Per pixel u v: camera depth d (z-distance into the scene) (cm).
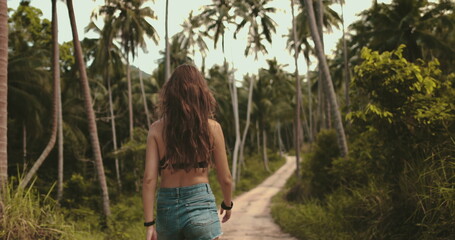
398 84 565
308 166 1577
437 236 452
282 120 4822
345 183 1036
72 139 2631
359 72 577
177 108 193
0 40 477
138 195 2508
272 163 5444
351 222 695
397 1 2411
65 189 1819
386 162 600
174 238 192
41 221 445
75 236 494
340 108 662
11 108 2173
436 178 466
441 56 2386
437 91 595
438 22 2338
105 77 3114
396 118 568
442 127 540
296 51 3167
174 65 3803
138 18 2736
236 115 3306
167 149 192
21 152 2403
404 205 560
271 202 2256
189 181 194
